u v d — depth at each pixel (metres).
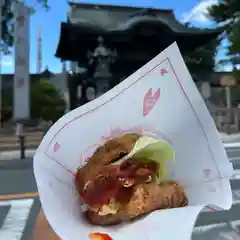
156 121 0.19
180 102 0.19
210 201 0.18
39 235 0.19
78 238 0.16
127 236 0.15
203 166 0.19
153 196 0.16
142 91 0.19
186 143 0.19
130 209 0.16
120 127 0.18
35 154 0.16
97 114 0.18
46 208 0.16
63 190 0.17
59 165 0.17
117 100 0.18
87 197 0.17
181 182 0.18
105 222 0.16
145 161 0.17
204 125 0.19
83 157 0.18
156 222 0.15
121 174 0.17
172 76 0.19
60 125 0.17
